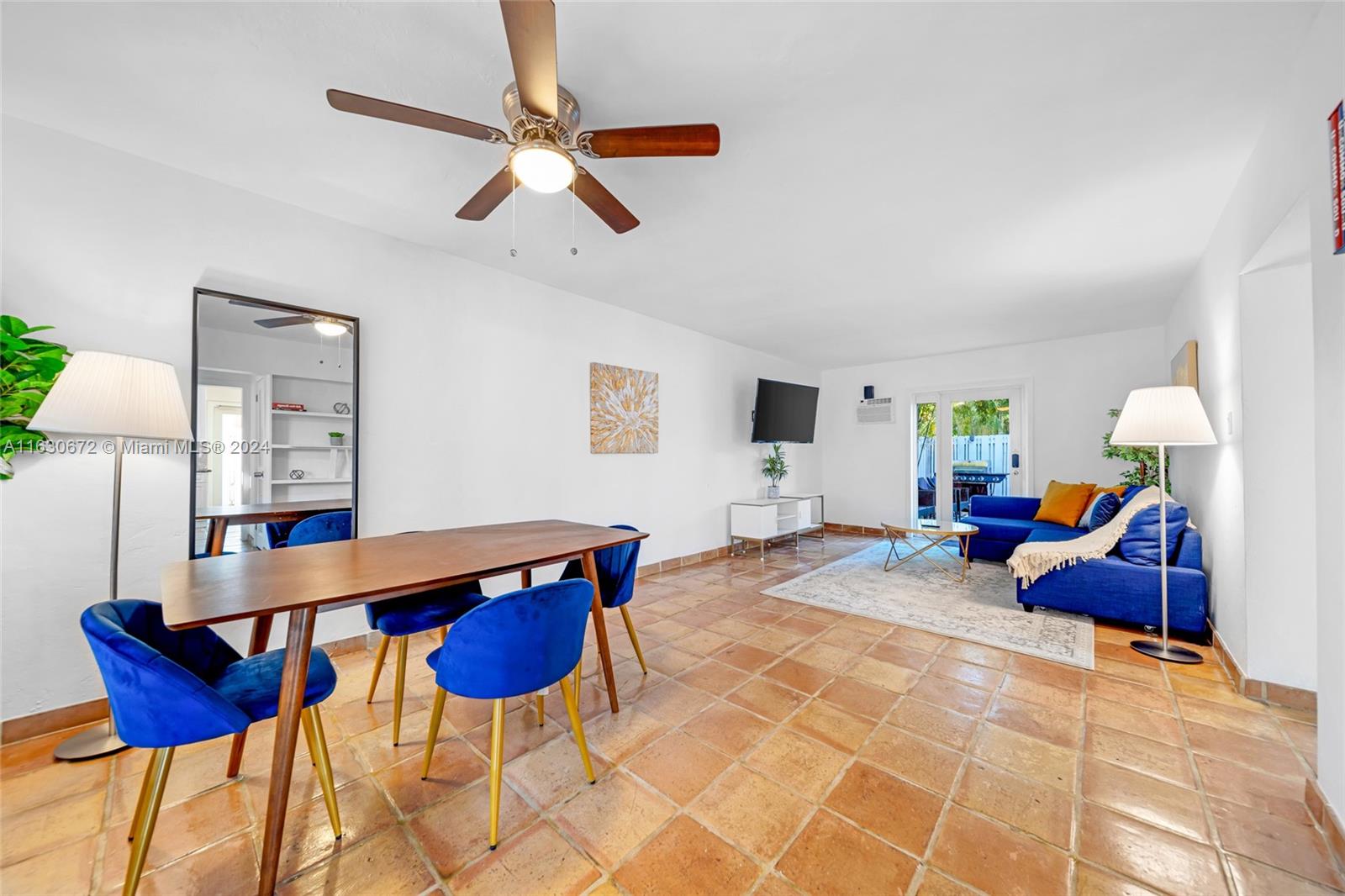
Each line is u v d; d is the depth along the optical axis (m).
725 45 1.50
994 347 5.69
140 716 1.15
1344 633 1.32
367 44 1.52
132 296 2.12
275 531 2.48
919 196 2.39
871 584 4.11
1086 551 3.12
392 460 2.90
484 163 2.15
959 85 1.68
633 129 1.54
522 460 3.53
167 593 1.33
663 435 4.66
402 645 1.95
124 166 2.10
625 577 2.38
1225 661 2.48
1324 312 1.38
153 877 1.29
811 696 2.22
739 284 3.66
